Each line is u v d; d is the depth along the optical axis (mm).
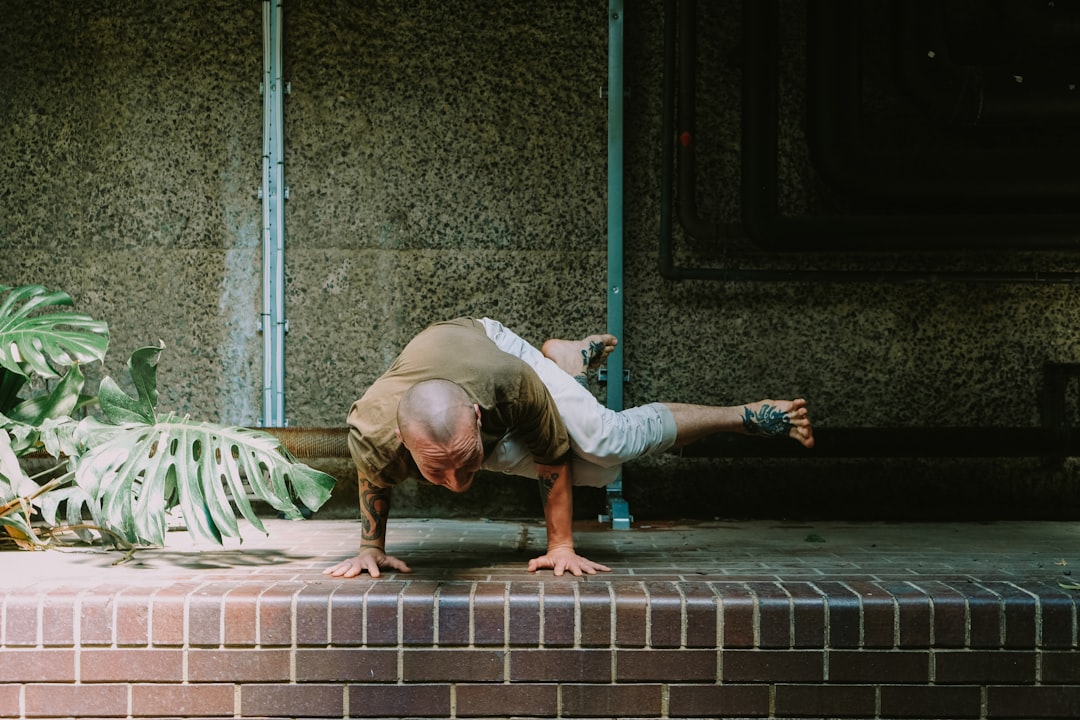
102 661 2381
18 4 4336
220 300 4332
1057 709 2377
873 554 3170
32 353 3312
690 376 4320
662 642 2373
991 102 4070
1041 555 3148
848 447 4109
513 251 4305
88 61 4324
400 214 4312
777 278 4227
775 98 4109
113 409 2998
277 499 2797
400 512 4312
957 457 4238
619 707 2373
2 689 2379
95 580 2592
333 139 4309
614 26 4234
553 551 2760
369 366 4320
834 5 4004
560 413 2797
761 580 2596
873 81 4297
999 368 4293
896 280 4219
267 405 4273
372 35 4312
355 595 2396
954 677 2377
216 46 4312
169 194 4320
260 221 4320
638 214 4340
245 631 2373
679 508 4348
